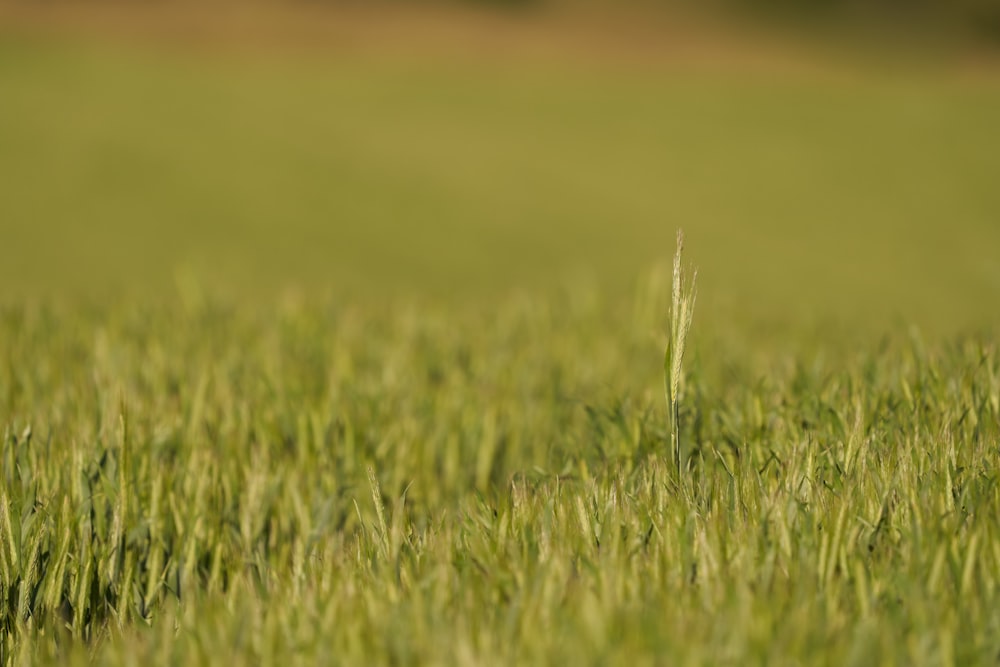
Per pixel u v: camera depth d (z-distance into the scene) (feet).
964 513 15.33
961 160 119.44
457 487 24.09
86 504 18.58
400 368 29.43
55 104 132.57
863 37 230.68
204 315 36.76
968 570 13.60
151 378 27.58
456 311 39.75
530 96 158.92
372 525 16.99
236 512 21.22
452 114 143.23
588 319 38.27
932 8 231.50
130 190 100.83
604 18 241.35
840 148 126.11
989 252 84.69
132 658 13.44
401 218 96.37
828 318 44.29
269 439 23.47
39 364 28.58
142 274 74.84
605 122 140.97
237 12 223.10
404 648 12.82
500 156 120.78
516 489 18.24
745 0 246.47
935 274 77.71
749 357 31.45
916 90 165.58
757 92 165.17
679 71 197.67
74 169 106.32
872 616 13.12
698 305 42.88
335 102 147.13
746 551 14.24
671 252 86.22
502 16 239.09
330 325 35.55
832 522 14.74
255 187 103.86
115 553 18.20
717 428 20.89
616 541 14.74
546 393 28.68
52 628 16.31
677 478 17.21
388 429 24.95
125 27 211.20
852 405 19.84
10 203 94.89
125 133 120.88
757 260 82.58
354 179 108.58
